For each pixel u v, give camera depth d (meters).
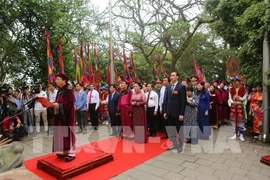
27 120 6.79
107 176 3.62
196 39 15.12
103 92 8.76
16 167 2.98
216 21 7.95
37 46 8.82
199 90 5.99
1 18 7.77
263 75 5.32
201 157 4.46
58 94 4.05
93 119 7.44
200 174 3.66
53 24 8.22
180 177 3.56
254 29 5.32
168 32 12.52
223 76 16.94
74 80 10.78
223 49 15.56
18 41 8.68
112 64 10.11
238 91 5.74
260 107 5.77
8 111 5.60
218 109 7.44
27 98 6.76
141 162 4.23
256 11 4.98
